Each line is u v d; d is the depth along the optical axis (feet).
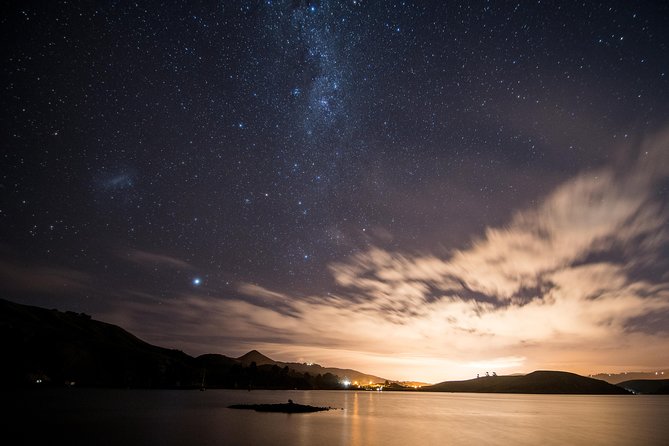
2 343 394.11
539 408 256.93
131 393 305.32
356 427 118.62
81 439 84.84
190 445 79.92
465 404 304.91
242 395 335.47
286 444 83.41
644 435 111.75
